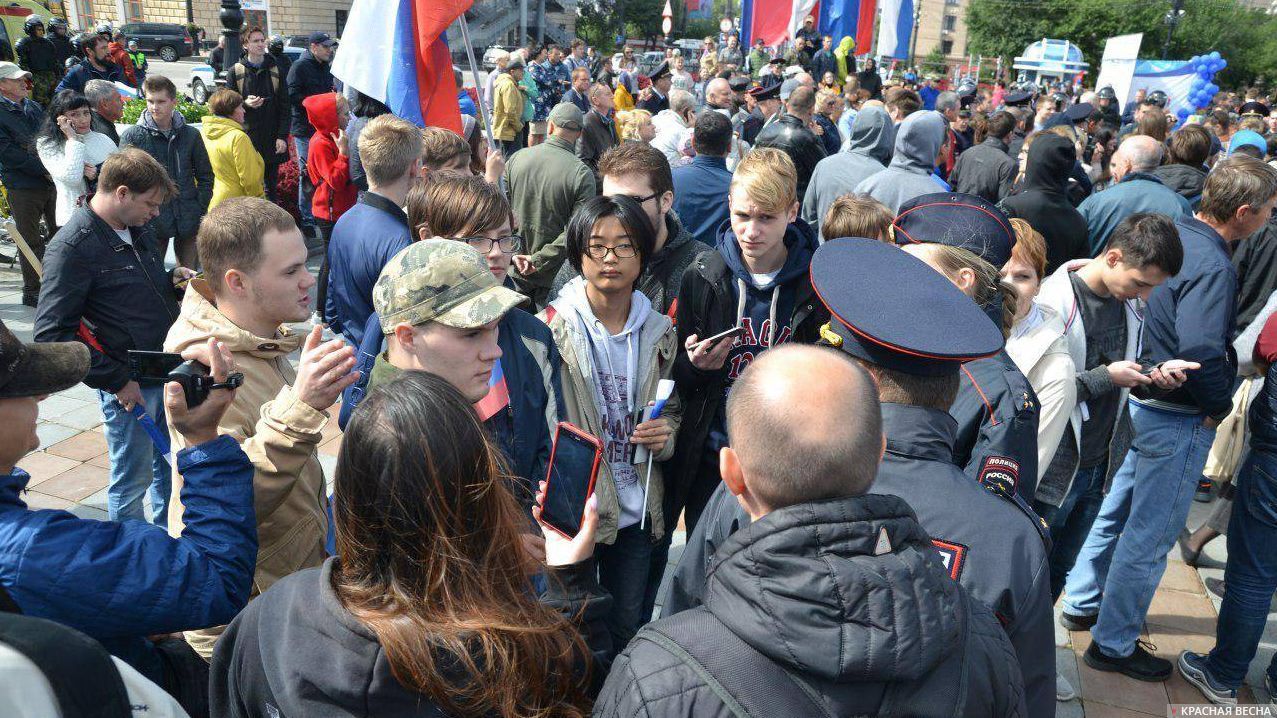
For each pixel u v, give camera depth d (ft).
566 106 15.25
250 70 30.12
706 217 15.31
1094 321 9.50
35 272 20.70
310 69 30.63
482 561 3.74
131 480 11.34
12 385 4.21
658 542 9.66
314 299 21.63
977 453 6.30
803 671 3.37
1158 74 63.36
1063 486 9.08
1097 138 28.45
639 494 8.64
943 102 32.12
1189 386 9.37
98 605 4.25
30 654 3.11
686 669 3.46
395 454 3.56
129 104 32.09
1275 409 9.20
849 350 5.26
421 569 3.60
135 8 110.83
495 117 37.68
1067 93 77.61
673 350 8.87
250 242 6.66
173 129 20.61
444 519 3.60
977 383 6.51
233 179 21.94
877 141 18.65
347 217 10.29
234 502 4.93
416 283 5.86
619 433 8.54
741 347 9.23
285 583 3.88
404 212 10.32
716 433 9.25
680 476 9.34
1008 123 23.93
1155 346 9.48
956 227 7.75
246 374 6.77
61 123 18.52
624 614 8.91
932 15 237.04
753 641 3.41
